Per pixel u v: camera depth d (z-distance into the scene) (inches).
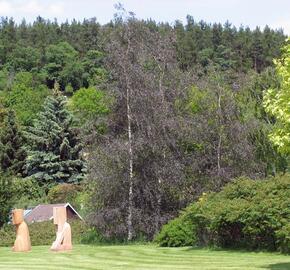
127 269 605.9
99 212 1055.0
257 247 778.2
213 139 1111.0
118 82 1077.8
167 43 1108.5
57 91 2122.3
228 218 767.1
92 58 4057.6
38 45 4343.0
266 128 1152.2
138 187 1065.5
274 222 732.0
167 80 1099.9
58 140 2032.5
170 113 1081.4
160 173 1056.2
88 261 713.6
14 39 4468.5
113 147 1048.2
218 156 1098.7
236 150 1101.1
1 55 4274.1
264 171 1145.4
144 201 1071.0
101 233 1069.1
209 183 1084.5
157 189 1063.6
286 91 544.4
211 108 1119.6
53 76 4042.8
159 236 927.0
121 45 1087.6
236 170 1099.3
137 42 1093.1
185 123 1081.4
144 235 1055.6
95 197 1067.9
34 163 2031.3
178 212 1057.5
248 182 845.2
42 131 2053.4
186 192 1084.5
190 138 1087.6
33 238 1152.2
